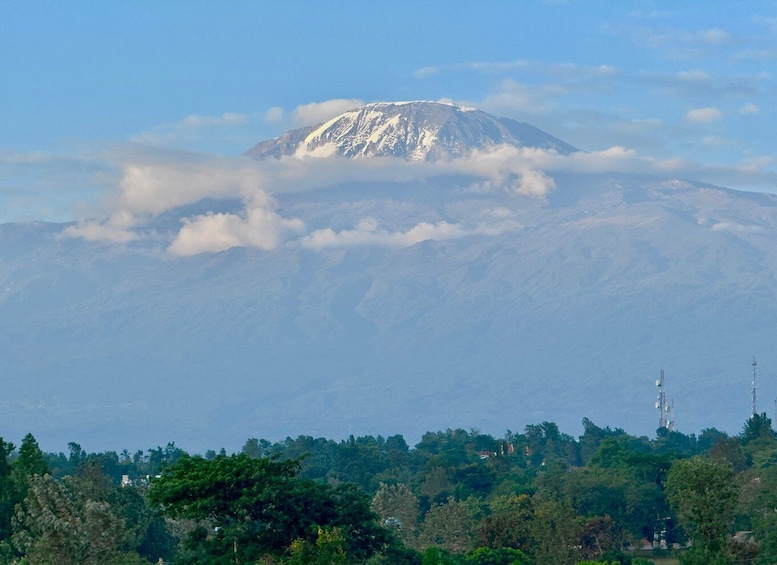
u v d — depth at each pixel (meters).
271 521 193.88
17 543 191.62
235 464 195.88
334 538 185.75
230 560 186.50
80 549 184.88
